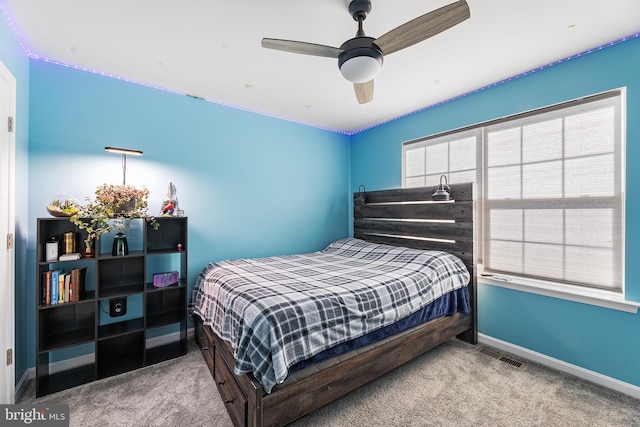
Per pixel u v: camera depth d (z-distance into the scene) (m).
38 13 1.69
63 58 2.20
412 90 2.77
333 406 1.82
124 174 2.49
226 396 1.76
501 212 2.70
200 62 2.26
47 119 2.20
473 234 2.67
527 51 2.10
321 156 3.90
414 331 2.19
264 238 3.37
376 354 1.91
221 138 3.05
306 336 1.58
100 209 2.09
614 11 1.67
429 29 1.38
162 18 1.74
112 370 2.19
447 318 2.46
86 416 1.72
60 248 2.12
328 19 1.75
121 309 2.33
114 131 2.47
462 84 2.64
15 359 1.90
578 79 2.15
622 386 1.95
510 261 2.64
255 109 3.25
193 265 2.88
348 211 4.21
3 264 1.71
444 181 3.12
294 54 2.15
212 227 2.99
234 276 2.24
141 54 2.14
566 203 2.29
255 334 1.48
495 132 2.72
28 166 2.13
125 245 2.26
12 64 1.84
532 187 2.48
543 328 2.33
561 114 2.30
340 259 3.10
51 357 2.19
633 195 1.94
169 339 2.71
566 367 2.20
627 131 1.95
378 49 1.54
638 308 1.90
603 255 2.12
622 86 1.96
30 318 2.12
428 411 1.78
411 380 2.10
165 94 2.72
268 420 1.42
